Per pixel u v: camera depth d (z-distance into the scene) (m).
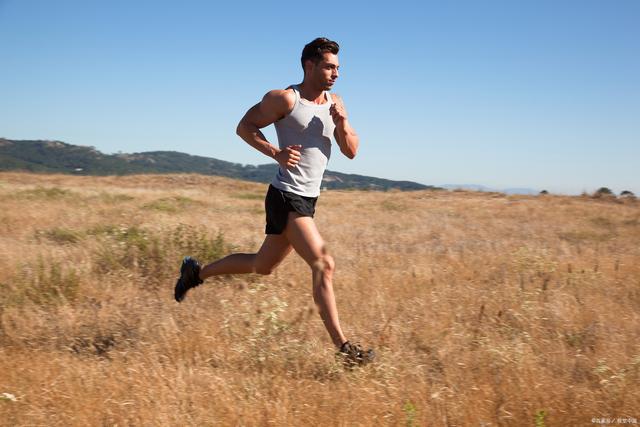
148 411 2.94
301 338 4.33
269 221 4.19
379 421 2.97
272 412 2.99
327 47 3.99
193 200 19.39
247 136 4.02
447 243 10.31
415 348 4.29
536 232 13.26
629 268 7.44
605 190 30.62
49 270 5.92
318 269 4.00
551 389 3.38
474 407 3.13
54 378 3.35
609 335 4.58
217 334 4.27
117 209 13.82
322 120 4.04
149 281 5.99
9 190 18.88
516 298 5.51
